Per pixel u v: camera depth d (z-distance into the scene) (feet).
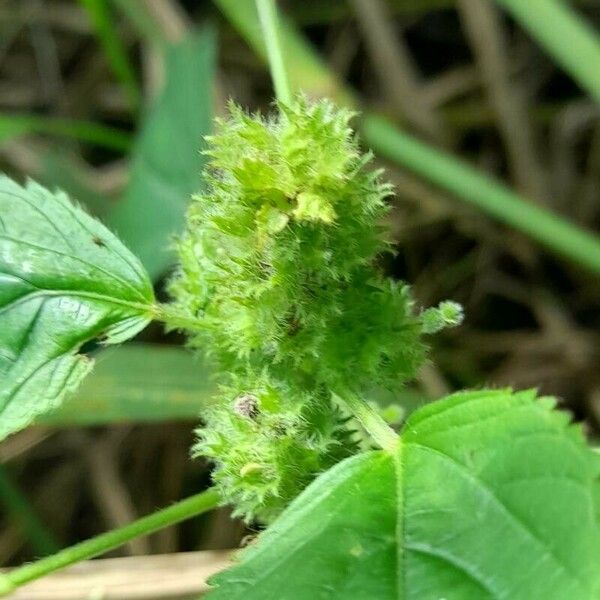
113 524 0.95
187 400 0.79
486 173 1.11
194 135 0.89
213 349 0.57
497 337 1.03
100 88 1.17
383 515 0.49
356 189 0.53
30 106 1.17
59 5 1.18
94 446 0.99
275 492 0.54
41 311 0.55
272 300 0.54
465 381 1.00
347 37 1.15
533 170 1.07
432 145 1.09
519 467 0.48
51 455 0.99
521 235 1.05
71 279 0.56
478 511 0.48
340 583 0.48
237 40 1.14
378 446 0.53
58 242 0.56
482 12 1.07
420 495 0.49
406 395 0.77
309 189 0.52
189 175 0.88
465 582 0.47
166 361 0.80
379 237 0.54
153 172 0.90
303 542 0.49
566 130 1.10
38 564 0.60
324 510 0.49
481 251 1.06
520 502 0.48
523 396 0.50
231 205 0.53
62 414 0.77
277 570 0.48
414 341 0.55
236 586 0.48
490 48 1.07
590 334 1.02
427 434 0.50
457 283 1.06
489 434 0.49
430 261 1.07
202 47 0.92
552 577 0.46
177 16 1.04
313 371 0.55
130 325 0.56
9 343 0.55
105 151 1.13
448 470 0.49
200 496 0.60
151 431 0.99
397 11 1.13
